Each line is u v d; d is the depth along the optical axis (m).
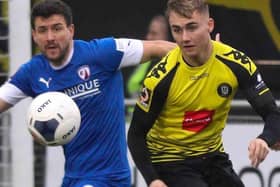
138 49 14.09
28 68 13.92
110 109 14.00
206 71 13.17
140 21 19.00
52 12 13.26
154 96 13.23
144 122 13.32
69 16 13.48
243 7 18.91
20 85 14.03
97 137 13.98
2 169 19.27
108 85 13.98
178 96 13.28
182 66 13.18
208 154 13.84
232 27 18.95
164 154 13.92
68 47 13.59
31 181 19.27
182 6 12.67
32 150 19.23
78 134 13.90
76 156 14.03
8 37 18.84
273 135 12.61
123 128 14.32
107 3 19.00
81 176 14.10
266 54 19.03
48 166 19.50
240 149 19.25
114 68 13.98
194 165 13.83
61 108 13.28
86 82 13.80
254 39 18.97
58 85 13.80
